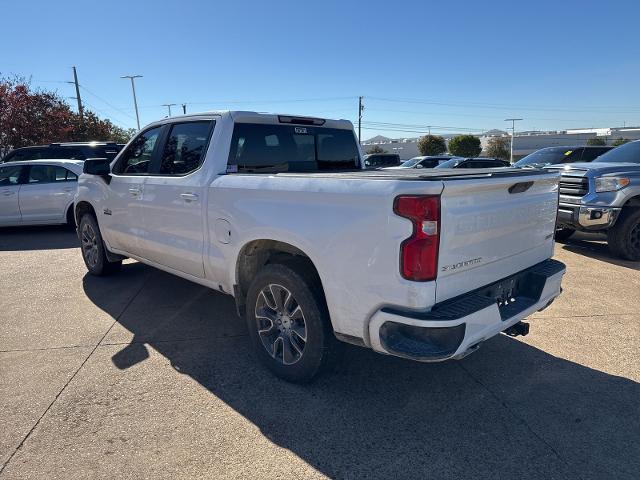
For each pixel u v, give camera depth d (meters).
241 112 4.09
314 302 3.17
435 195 2.57
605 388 3.41
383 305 2.75
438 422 3.00
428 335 2.64
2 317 4.80
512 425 2.97
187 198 4.07
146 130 4.93
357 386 3.43
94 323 4.63
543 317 4.77
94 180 5.63
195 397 3.28
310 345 3.24
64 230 10.23
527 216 3.38
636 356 3.91
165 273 6.38
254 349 3.70
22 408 3.14
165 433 2.88
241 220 3.53
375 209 2.69
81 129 29.39
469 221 2.81
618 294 5.48
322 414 3.09
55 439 2.82
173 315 4.84
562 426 2.96
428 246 2.59
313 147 4.73
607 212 6.90
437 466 2.60
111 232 5.40
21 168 9.71
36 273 6.48
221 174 3.91
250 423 2.99
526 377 3.57
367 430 2.92
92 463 2.62
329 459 2.66
